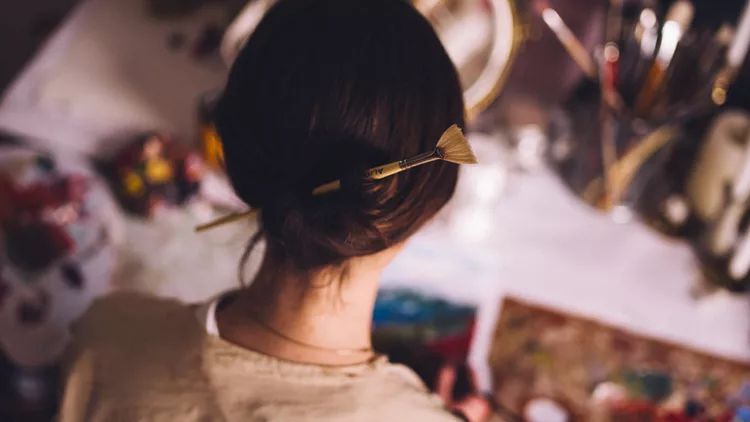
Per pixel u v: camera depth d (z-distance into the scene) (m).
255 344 0.47
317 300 0.47
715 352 0.90
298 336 0.48
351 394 0.47
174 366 0.47
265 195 0.43
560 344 0.89
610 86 0.90
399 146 0.40
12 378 0.87
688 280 0.96
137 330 0.51
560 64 1.06
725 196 0.94
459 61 0.94
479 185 0.96
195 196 0.96
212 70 1.09
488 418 0.81
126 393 0.47
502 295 0.92
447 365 0.75
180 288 0.90
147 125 1.03
